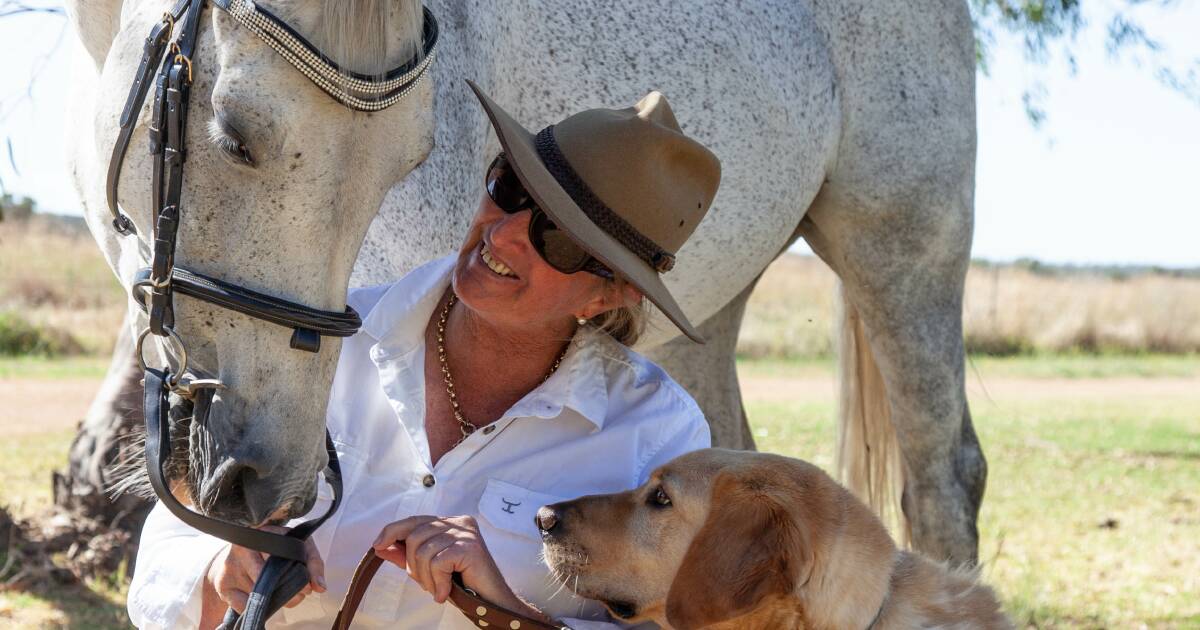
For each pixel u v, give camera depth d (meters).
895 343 4.40
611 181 2.01
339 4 1.92
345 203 1.99
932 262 4.35
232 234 1.94
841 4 4.08
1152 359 22.50
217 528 1.93
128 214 2.15
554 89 3.29
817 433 11.24
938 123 4.25
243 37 1.92
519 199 2.05
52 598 5.30
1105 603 5.81
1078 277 26.73
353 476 2.21
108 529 5.77
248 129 1.89
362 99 1.95
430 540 1.98
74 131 2.81
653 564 2.23
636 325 2.31
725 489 2.23
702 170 2.11
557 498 2.24
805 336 21.02
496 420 2.22
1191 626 5.43
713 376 4.70
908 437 4.46
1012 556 6.78
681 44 3.53
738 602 2.10
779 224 4.04
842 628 2.21
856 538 2.25
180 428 2.00
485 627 2.00
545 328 2.18
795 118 3.89
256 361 1.94
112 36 2.53
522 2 3.19
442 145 2.81
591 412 2.23
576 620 2.18
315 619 2.20
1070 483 9.46
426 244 2.77
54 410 11.34
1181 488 9.33
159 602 2.13
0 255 20.16
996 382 18.64
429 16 2.16
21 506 6.27
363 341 2.28
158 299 1.96
